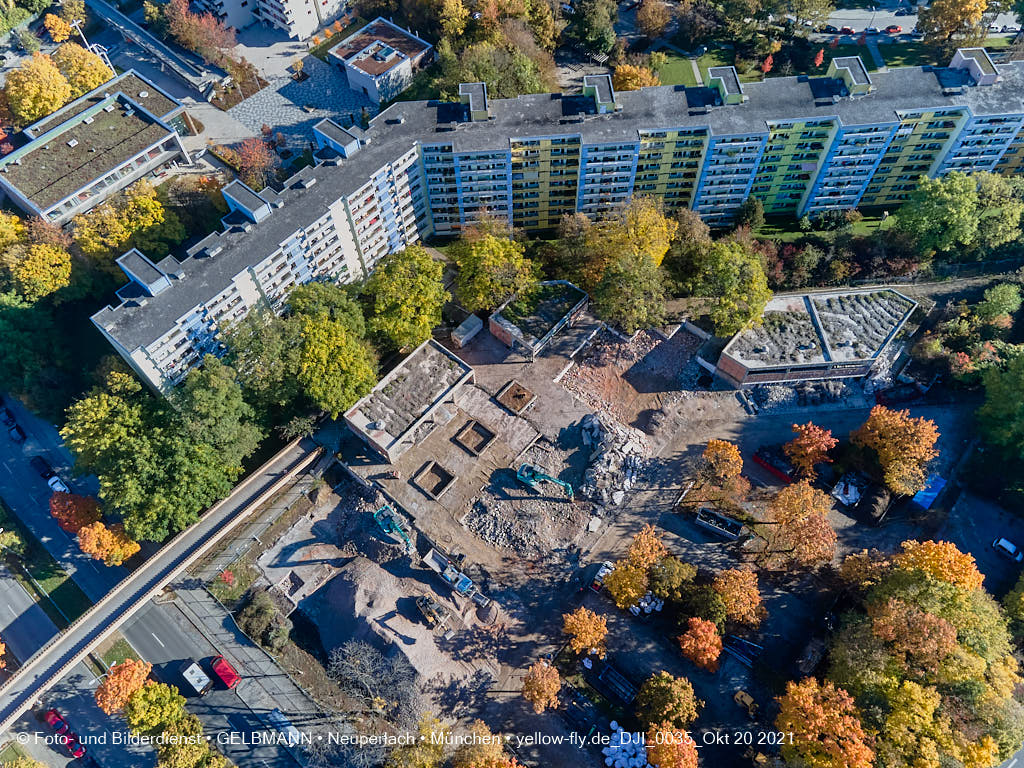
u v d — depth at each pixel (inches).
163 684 5679.1
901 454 6102.4
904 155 7554.1
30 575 6594.5
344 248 7337.6
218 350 6914.4
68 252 7426.2
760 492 6501.0
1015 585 5812.0
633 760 5354.3
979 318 6993.1
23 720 5871.1
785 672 5698.8
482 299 6988.2
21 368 7190.0
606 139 7106.3
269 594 6289.4
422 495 6525.6
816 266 7386.8
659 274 6929.1
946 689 5054.1
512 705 5728.3
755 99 7303.2
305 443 6815.9
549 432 6786.4
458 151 7096.5
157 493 6003.9
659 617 5984.3
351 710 5787.4
